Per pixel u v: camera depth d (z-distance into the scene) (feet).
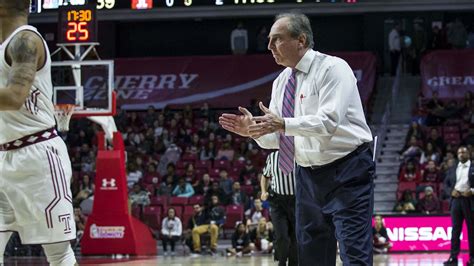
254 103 81.61
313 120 14.38
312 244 15.72
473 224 42.50
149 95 86.38
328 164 15.34
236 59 87.25
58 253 14.94
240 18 90.84
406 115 81.41
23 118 14.33
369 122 79.46
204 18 89.71
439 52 83.51
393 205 68.74
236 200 65.46
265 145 16.19
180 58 88.22
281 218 26.37
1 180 14.44
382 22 88.38
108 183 54.49
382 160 73.51
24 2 14.56
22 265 46.70
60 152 14.80
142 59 88.43
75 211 62.08
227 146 76.18
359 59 83.56
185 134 79.20
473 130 71.31
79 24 51.47
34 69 13.82
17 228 14.75
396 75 82.84
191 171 71.26
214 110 85.46
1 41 14.43
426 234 56.85
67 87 50.65
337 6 85.71
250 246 59.16
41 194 14.39
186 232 62.59
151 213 65.67
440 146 71.05
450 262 42.80
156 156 76.54
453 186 44.60
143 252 56.80
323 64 15.17
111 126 54.95
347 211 15.12
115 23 92.12
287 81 15.97
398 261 45.21
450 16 88.79
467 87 82.02
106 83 51.34
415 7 85.30
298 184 15.92
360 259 14.83
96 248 54.65
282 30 15.26
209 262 47.60
